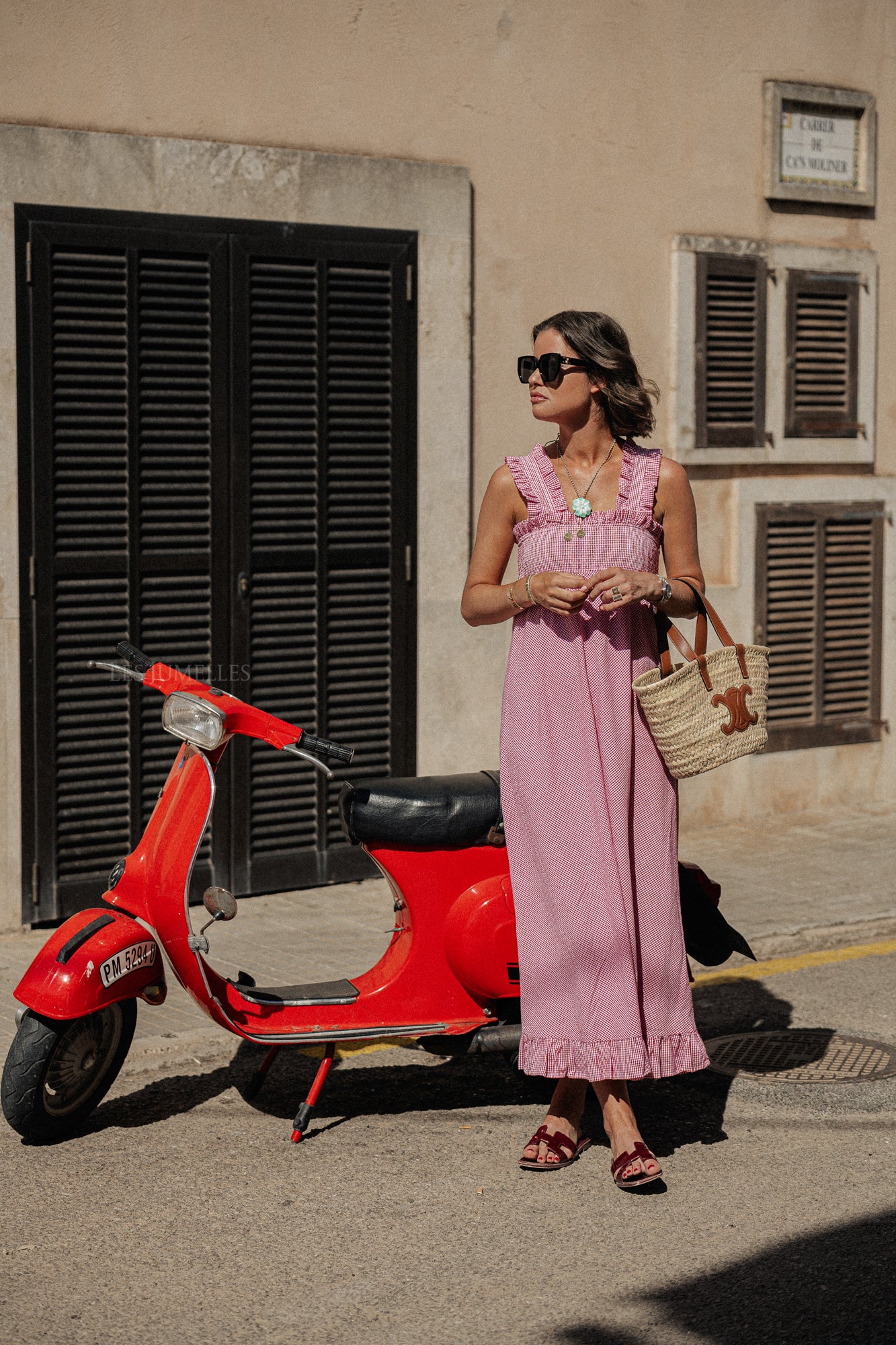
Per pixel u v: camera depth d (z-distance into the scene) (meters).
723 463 8.13
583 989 3.95
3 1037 5.03
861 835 8.07
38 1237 3.71
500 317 7.44
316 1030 4.26
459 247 7.16
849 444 8.55
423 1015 4.39
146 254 6.38
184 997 5.50
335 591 6.95
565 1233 3.73
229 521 6.64
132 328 6.35
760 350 8.20
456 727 7.36
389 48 7.00
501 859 4.39
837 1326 3.28
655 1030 4.03
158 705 6.51
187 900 4.15
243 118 6.65
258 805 6.80
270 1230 3.75
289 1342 3.20
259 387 6.68
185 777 4.21
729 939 4.41
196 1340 3.21
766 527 8.26
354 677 7.04
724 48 8.02
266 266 6.66
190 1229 3.75
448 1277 3.50
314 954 5.97
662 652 4.08
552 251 7.57
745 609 8.24
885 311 8.70
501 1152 4.25
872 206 8.58
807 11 8.30
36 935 6.30
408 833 4.28
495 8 7.29
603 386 4.04
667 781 4.08
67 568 6.29
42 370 6.18
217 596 6.63
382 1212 3.85
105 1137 4.34
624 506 4.04
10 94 6.13
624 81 7.71
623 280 7.80
